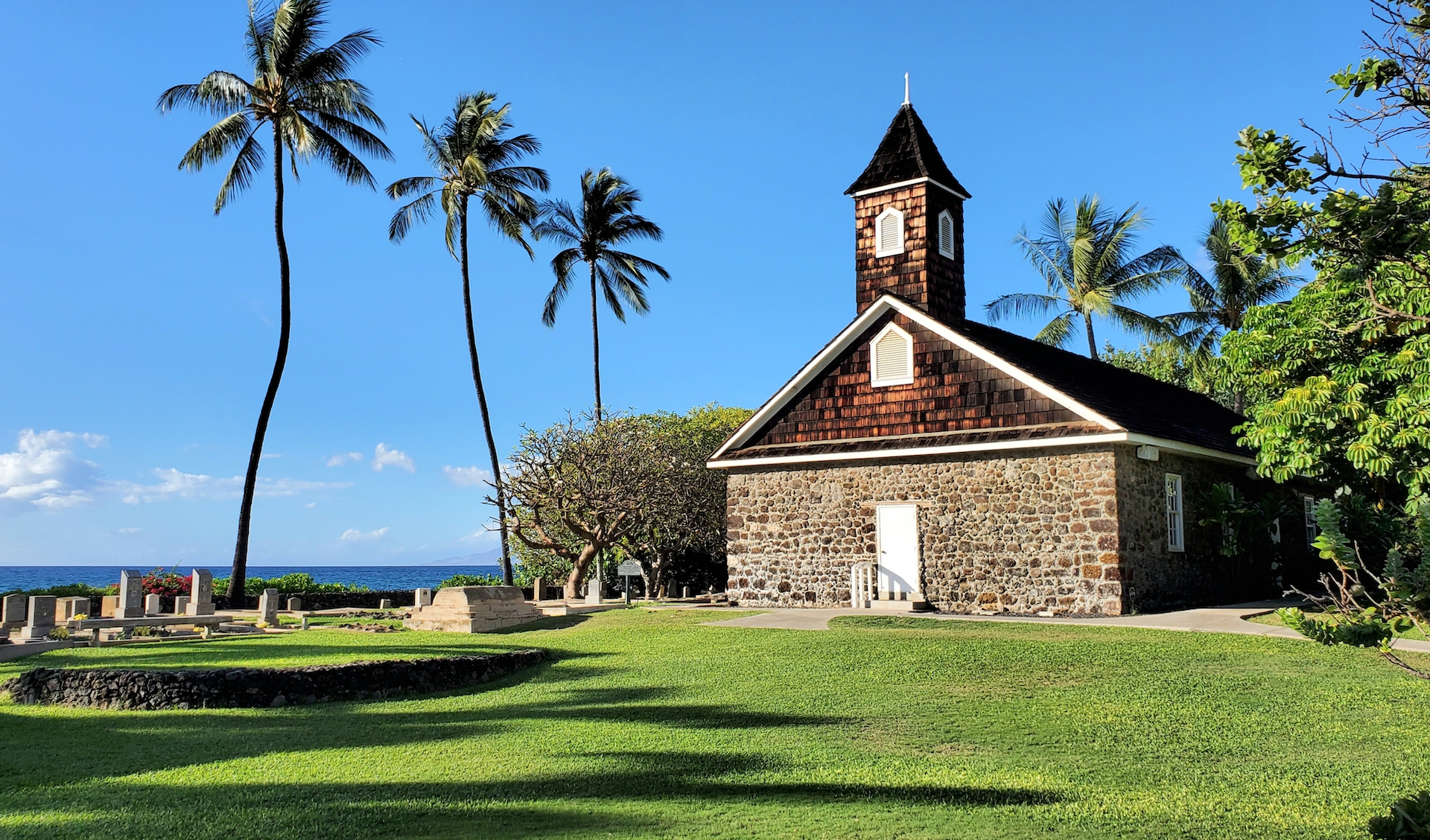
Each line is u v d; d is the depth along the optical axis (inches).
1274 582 1062.4
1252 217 265.9
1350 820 298.7
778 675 559.2
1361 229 246.2
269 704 509.0
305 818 299.1
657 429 1444.4
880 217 1007.6
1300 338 805.2
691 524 1380.4
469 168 1386.6
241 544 1235.2
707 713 467.8
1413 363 673.0
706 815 300.0
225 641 778.2
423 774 357.4
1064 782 341.4
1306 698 476.4
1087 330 1670.8
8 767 371.9
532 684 569.9
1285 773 352.8
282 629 911.7
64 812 308.3
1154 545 858.1
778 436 1007.0
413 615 884.0
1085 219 1660.9
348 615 1159.6
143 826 291.3
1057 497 840.9
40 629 777.6
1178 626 708.7
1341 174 262.1
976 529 878.4
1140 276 1631.4
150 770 368.2
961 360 908.0
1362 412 512.7
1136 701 473.4
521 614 904.9
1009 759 374.3
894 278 992.2
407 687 549.3
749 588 994.1
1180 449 887.1
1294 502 1058.1
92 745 411.5
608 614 920.9
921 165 984.3
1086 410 828.6
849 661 592.7
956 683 523.5
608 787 337.1
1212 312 1658.5
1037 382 860.6
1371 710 449.4
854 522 943.7
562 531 1408.7
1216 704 463.8
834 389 979.3
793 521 977.5
